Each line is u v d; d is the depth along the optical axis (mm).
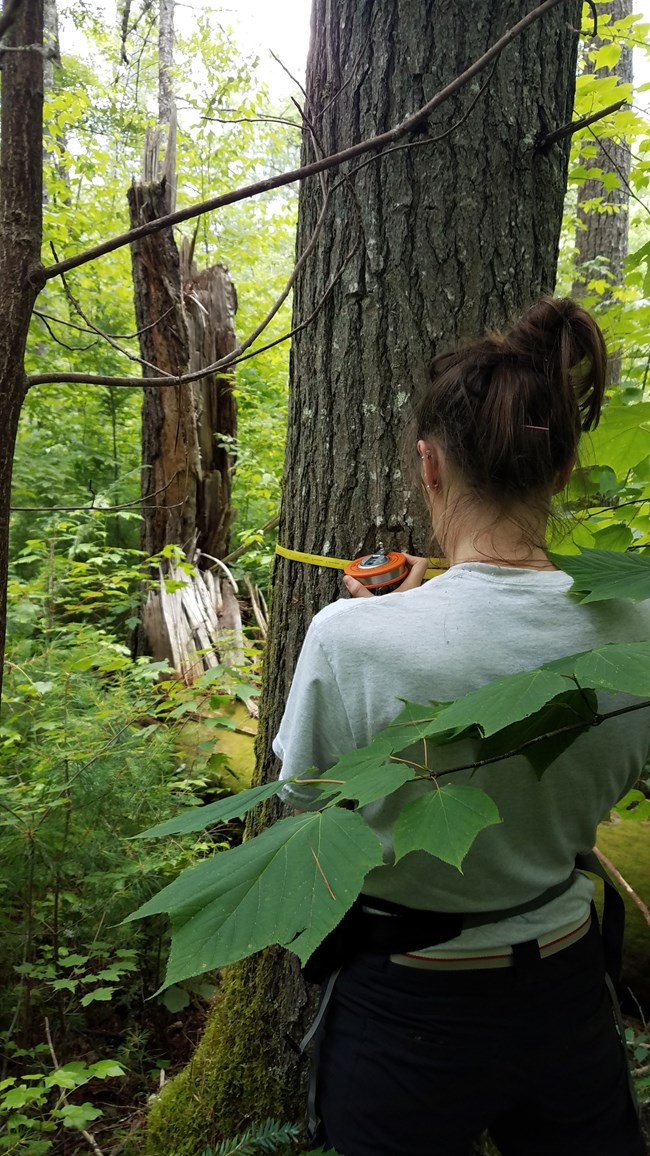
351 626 821
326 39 1479
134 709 2736
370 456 1474
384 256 1426
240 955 563
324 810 676
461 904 882
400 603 835
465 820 611
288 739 904
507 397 828
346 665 814
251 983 1640
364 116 1422
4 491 1012
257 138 6793
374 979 931
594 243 6016
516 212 1422
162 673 4180
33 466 5047
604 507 1633
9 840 2113
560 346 854
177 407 4914
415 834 614
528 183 1432
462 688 784
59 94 6301
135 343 5844
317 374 1530
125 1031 2123
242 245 7746
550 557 845
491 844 841
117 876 2133
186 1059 2082
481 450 839
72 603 4602
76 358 5574
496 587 821
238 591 5379
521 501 860
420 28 1374
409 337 1426
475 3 1369
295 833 652
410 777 625
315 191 1521
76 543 4410
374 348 1450
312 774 910
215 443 5324
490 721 588
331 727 861
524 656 791
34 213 970
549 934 914
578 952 945
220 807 771
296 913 575
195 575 4898
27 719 2705
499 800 824
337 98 1456
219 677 3104
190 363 5039
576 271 5684
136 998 2180
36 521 4941
